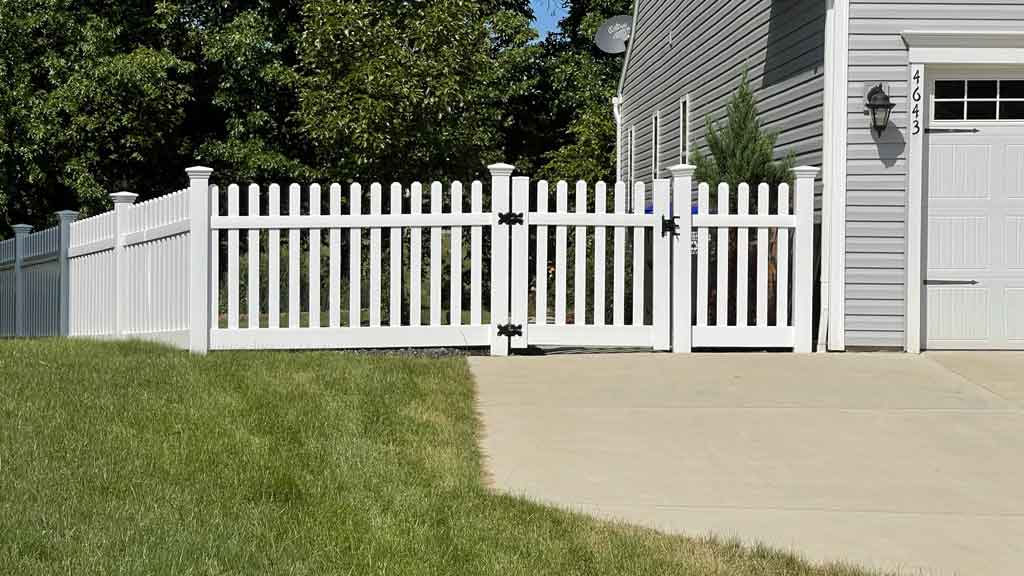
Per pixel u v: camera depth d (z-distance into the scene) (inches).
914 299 453.7
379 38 653.9
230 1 1055.0
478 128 761.0
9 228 1101.1
